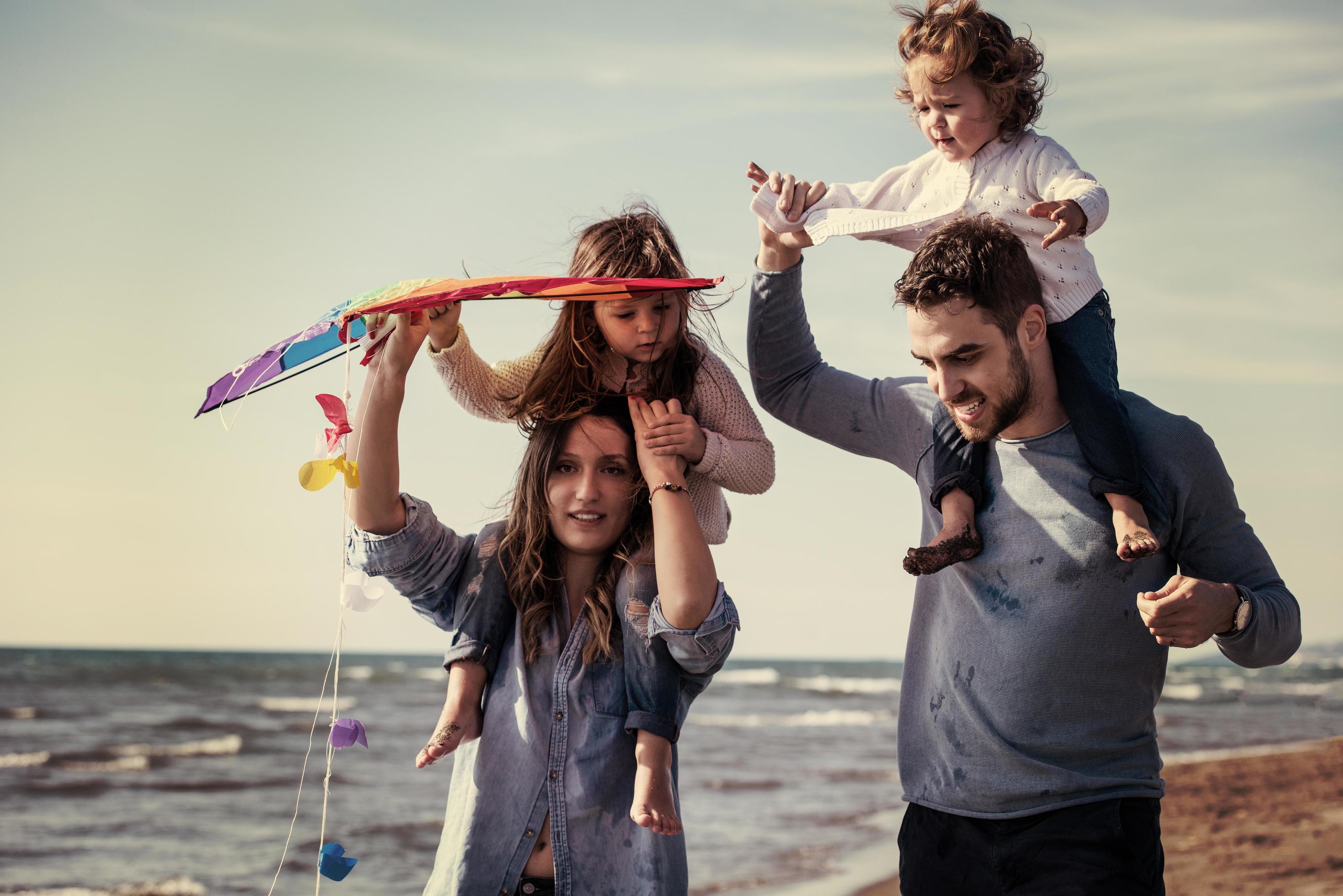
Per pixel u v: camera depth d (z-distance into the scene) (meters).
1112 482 2.15
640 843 1.96
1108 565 2.17
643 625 2.04
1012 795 2.17
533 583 2.11
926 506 2.48
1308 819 10.53
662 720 2.00
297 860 12.11
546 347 2.37
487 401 2.34
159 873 11.62
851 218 2.46
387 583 2.10
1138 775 2.17
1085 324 2.30
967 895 2.25
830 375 2.68
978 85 2.45
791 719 29.52
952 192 2.55
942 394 2.12
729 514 2.43
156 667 40.97
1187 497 2.19
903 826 2.43
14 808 15.62
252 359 2.07
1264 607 2.01
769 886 9.40
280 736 23.83
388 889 10.70
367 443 1.95
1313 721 26.69
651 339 2.17
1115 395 2.25
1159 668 2.22
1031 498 2.25
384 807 15.23
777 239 2.59
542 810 1.96
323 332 2.04
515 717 2.02
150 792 16.91
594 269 2.23
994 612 2.24
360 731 1.82
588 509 2.09
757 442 2.26
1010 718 2.19
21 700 30.92
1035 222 2.41
